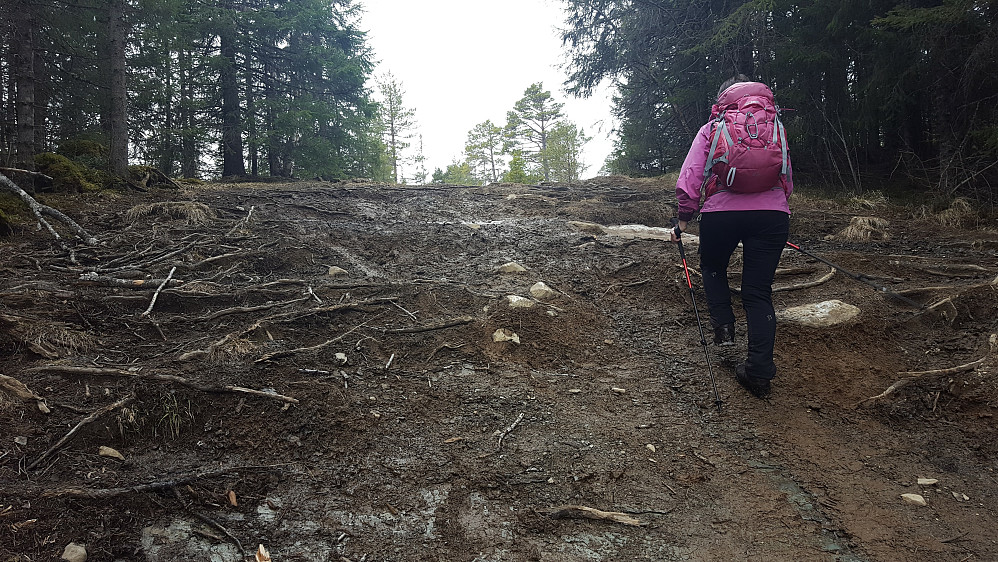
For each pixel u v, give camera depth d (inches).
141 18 554.9
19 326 133.6
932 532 95.3
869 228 267.7
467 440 117.7
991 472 110.5
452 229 270.4
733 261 214.4
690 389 140.6
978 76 335.3
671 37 557.9
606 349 160.6
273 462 108.2
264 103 825.5
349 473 106.6
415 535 92.7
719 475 110.3
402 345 153.4
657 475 110.0
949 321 163.5
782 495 104.7
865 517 99.0
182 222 246.4
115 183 346.0
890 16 322.3
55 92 515.8
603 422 126.7
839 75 419.8
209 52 822.5
